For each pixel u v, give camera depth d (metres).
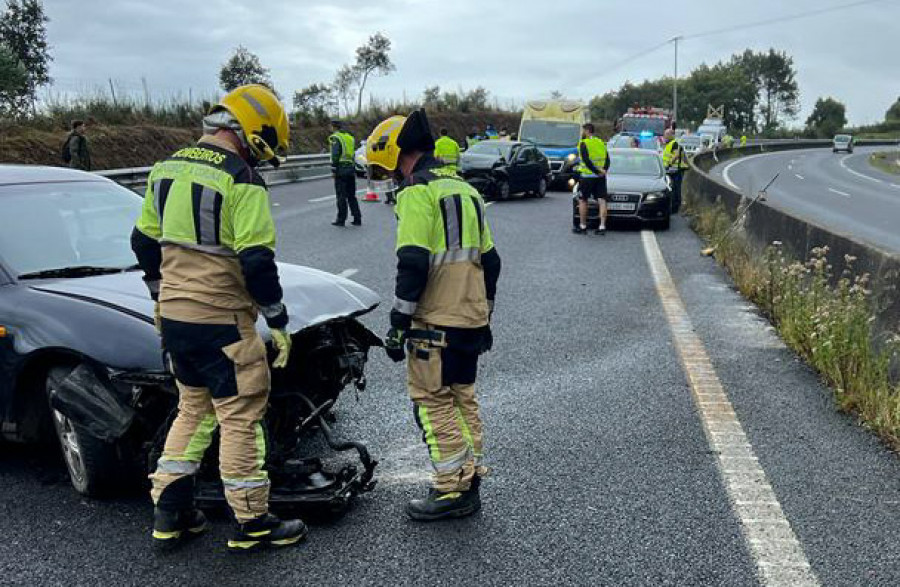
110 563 3.26
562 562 3.28
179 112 27.78
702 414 4.99
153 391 3.62
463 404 3.70
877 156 61.19
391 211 16.77
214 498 3.50
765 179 32.34
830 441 4.56
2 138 19.88
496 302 8.20
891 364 5.19
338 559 3.30
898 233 15.81
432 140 3.57
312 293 4.14
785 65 149.12
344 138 13.81
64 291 3.96
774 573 3.19
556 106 27.16
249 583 3.12
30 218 4.49
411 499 3.83
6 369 3.88
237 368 3.20
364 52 47.00
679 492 3.90
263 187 3.17
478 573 3.19
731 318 7.59
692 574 3.19
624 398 5.28
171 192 3.15
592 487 3.96
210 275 3.14
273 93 3.35
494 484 4.00
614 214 14.41
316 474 3.68
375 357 6.14
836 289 6.61
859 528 3.56
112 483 3.75
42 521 3.61
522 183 20.95
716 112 60.03
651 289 9.00
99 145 22.55
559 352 6.37
